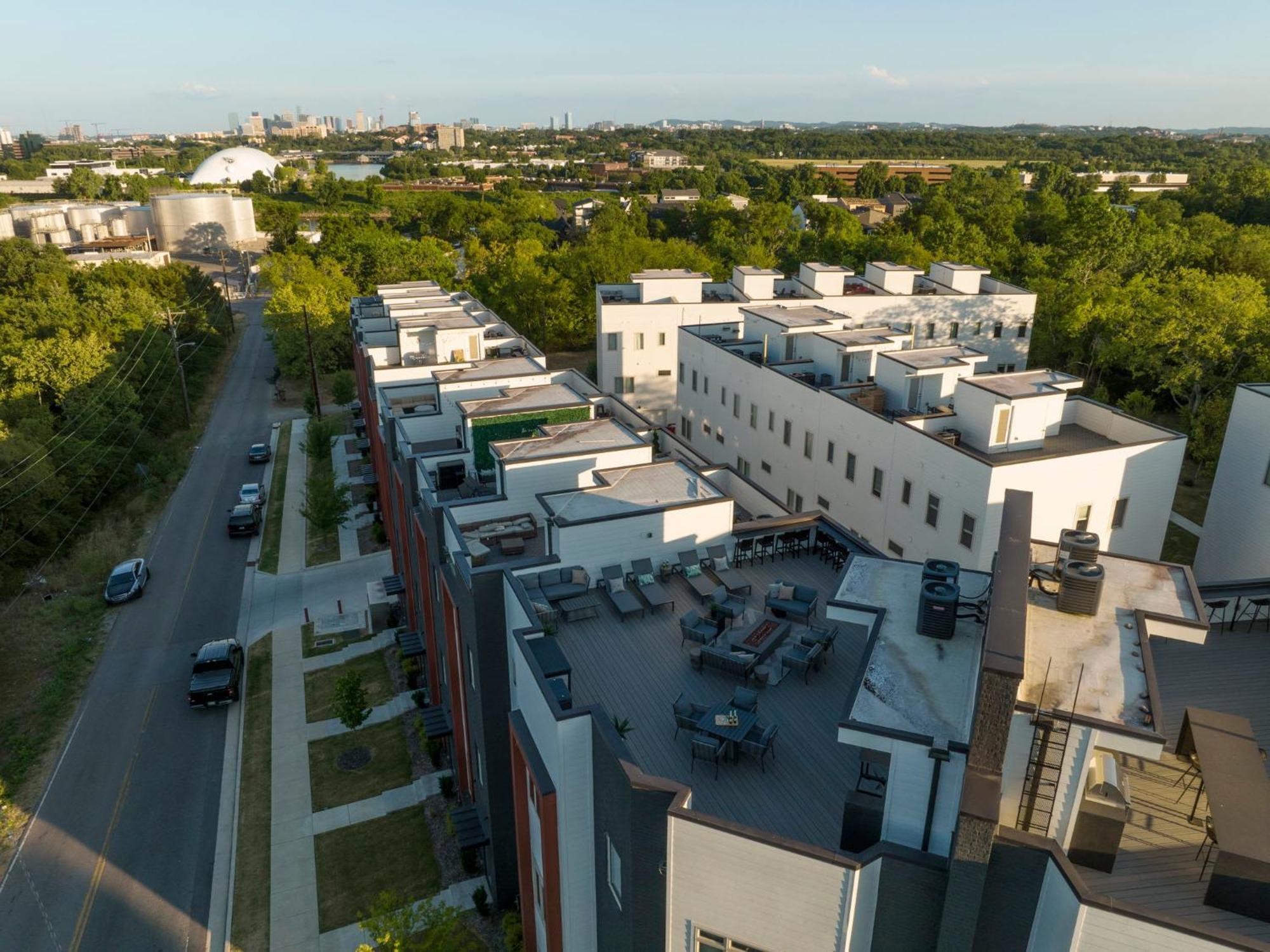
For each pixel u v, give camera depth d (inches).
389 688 1405.0
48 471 1931.6
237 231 6496.1
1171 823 549.6
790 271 4185.5
